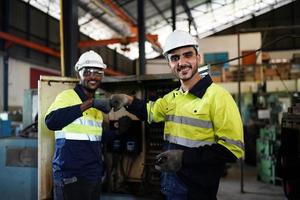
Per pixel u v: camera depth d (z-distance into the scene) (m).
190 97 1.44
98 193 1.97
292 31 12.34
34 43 7.34
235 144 1.28
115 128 2.64
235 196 4.10
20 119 5.58
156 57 12.45
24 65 7.37
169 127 1.53
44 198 2.21
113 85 2.97
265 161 4.94
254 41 9.64
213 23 12.47
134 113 1.78
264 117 6.37
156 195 2.71
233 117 1.31
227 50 9.97
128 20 8.22
